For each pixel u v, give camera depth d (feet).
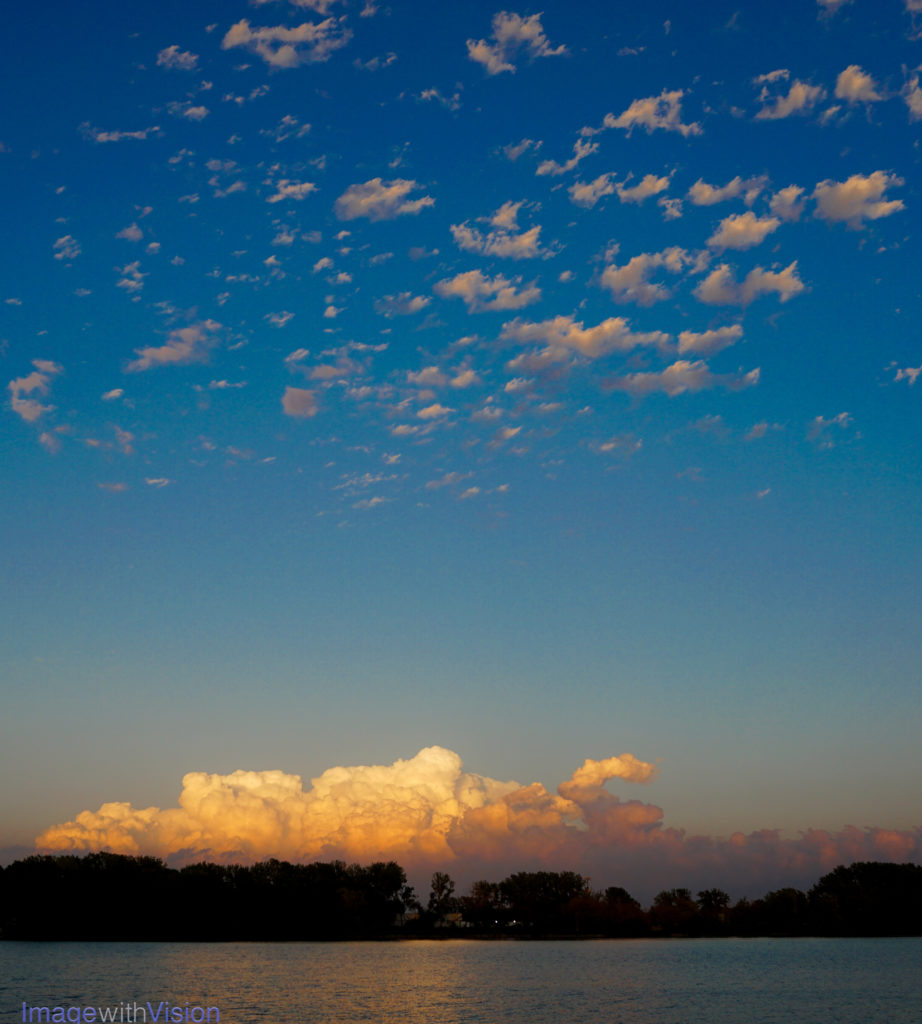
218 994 488.44
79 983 526.16
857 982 590.14
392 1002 473.67
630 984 578.25
